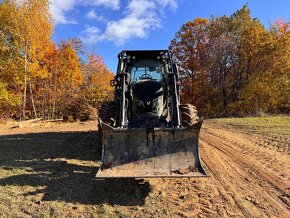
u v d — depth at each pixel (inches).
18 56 912.3
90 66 1391.5
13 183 213.6
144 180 227.3
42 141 378.9
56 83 1158.3
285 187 222.2
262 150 346.0
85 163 269.9
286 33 1272.1
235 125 601.9
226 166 275.3
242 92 1202.6
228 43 1272.1
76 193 199.2
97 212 173.8
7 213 169.0
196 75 1334.9
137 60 301.7
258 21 1318.9
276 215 176.6
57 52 1145.4
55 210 173.9
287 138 422.0
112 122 279.7
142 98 262.7
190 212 177.8
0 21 895.1
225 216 173.8
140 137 214.7
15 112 1042.1
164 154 211.5
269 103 1160.8
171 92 261.3
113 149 213.2
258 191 213.8
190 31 1371.8
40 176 229.8
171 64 279.9
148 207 182.2
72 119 1202.0
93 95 1327.5
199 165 205.8
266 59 1206.9
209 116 1196.5
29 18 908.6
